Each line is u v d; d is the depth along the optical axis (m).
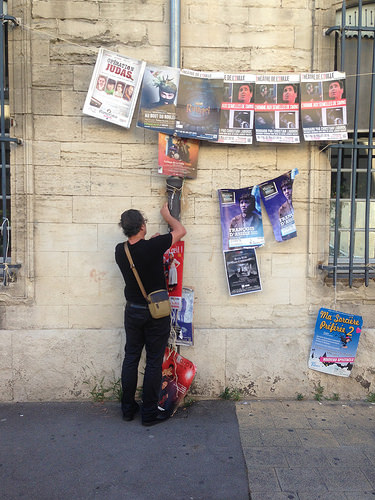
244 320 4.35
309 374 4.37
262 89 4.16
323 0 4.21
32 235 4.16
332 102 4.12
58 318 4.25
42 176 4.18
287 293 4.36
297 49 4.25
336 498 2.90
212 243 4.30
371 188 4.59
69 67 4.14
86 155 4.19
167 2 4.16
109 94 4.07
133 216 3.67
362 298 4.36
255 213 4.26
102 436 3.63
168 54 4.18
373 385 4.36
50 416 3.97
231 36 4.22
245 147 4.27
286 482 3.05
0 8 3.99
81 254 4.24
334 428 3.79
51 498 2.88
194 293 4.30
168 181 4.16
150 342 3.76
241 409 4.13
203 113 4.11
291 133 4.16
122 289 4.28
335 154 4.46
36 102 4.14
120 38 4.16
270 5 4.22
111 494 2.93
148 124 4.07
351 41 4.35
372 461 3.30
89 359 4.26
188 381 3.96
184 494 2.93
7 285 4.19
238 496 2.91
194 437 3.63
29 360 4.22
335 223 4.23
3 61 4.04
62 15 4.12
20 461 3.28
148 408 3.77
